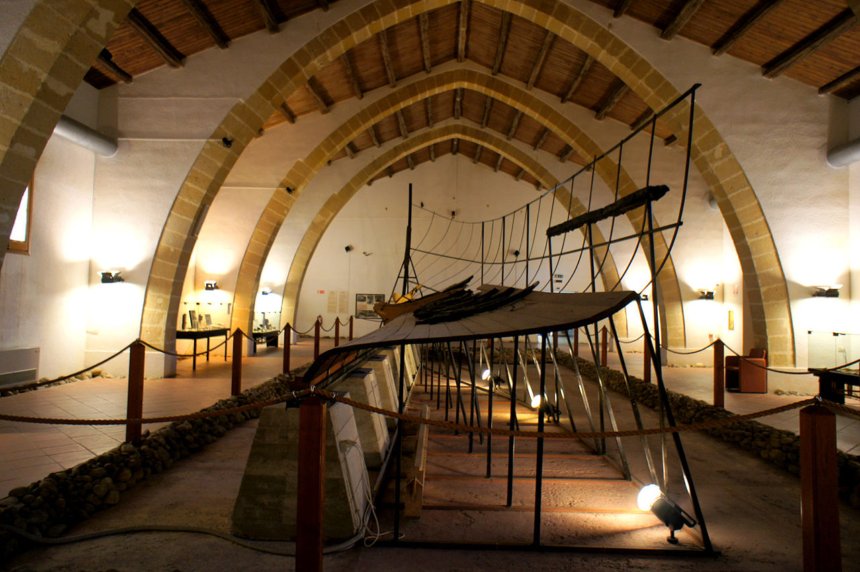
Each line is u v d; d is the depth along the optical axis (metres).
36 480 3.12
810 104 7.04
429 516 2.92
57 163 6.89
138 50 6.94
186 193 7.45
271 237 10.86
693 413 5.64
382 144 13.54
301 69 7.52
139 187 7.48
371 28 7.59
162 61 7.35
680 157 10.37
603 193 12.64
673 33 6.87
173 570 2.27
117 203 7.52
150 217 7.48
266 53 7.45
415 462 3.25
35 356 6.50
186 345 10.58
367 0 7.50
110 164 7.52
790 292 7.22
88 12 4.29
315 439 2.09
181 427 4.29
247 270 10.73
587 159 10.62
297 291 13.34
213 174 7.46
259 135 10.74
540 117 10.66
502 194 16.61
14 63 4.04
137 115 7.48
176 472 3.65
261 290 13.14
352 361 4.38
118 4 4.46
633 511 3.02
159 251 7.49
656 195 2.89
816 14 5.71
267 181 10.73
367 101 10.77
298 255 13.28
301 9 7.36
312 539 2.06
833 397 5.95
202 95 7.44
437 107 12.73
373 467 3.58
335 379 3.48
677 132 7.44
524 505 3.10
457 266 16.61
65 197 7.04
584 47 7.40
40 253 6.67
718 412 5.39
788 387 7.17
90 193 7.47
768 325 7.35
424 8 7.63
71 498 2.88
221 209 10.74
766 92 7.06
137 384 3.78
